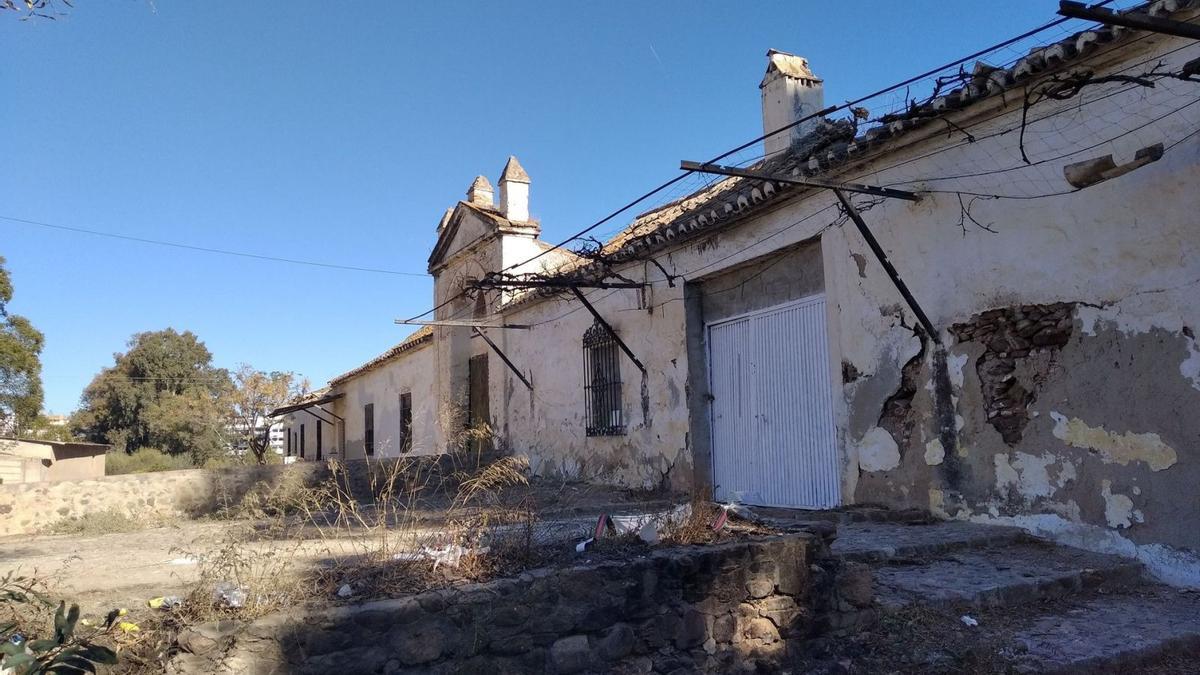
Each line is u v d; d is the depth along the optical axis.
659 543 4.70
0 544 8.56
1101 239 6.18
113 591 4.25
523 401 15.77
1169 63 5.70
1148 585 5.72
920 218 7.70
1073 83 5.75
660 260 11.77
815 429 9.25
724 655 4.39
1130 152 5.96
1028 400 6.73
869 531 6.98
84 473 31.58
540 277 12.30
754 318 10.33
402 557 4.33
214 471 11.73
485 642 3.82
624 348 12.18
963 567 5.89
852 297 8.49
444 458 13.97
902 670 4.48
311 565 4.31
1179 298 5.68
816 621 4.70
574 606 4.05
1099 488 6.17
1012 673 4.29
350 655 3.55
